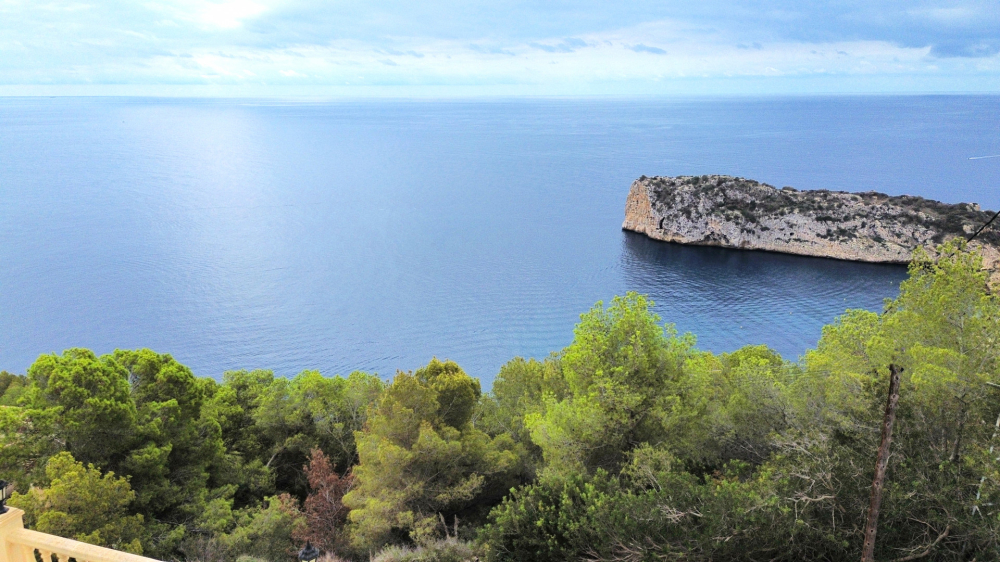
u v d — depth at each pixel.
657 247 167.38
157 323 131.62
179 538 18.42
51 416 18.58
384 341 120.06
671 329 22.14
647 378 20.80
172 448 21.53
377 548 19.05
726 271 142.50
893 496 11.41
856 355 20.95
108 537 16.34
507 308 136.12
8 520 7.88
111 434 19.50
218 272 173.75
